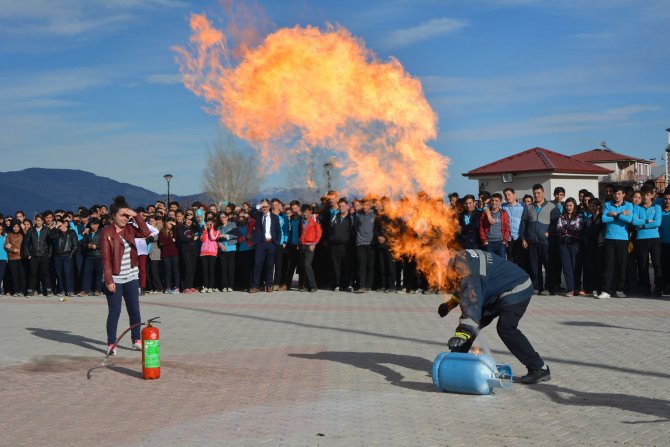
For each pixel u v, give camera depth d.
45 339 12.23
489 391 7.71
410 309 15.15
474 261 8.01
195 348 11.05
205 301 17.64
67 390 8.37
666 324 12.34
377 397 7.69
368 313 14.66
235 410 7.27
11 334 12.82
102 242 10.77
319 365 9.52
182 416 7.10
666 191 16.41
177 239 19.95
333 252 19.00
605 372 8.71
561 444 5.95
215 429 6.59
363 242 18.34
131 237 10.95
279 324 13.43
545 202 16.94
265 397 7.80
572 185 32.41
